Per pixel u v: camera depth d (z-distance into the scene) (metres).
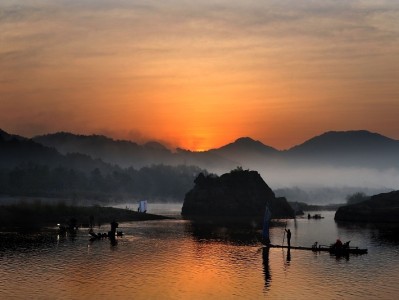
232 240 99.62
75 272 63.50
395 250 86.19
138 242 94.00
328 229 131.88
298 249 86.62
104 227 124.81
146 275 62.38
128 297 51.62
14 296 51.31
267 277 62.19
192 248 86.44
